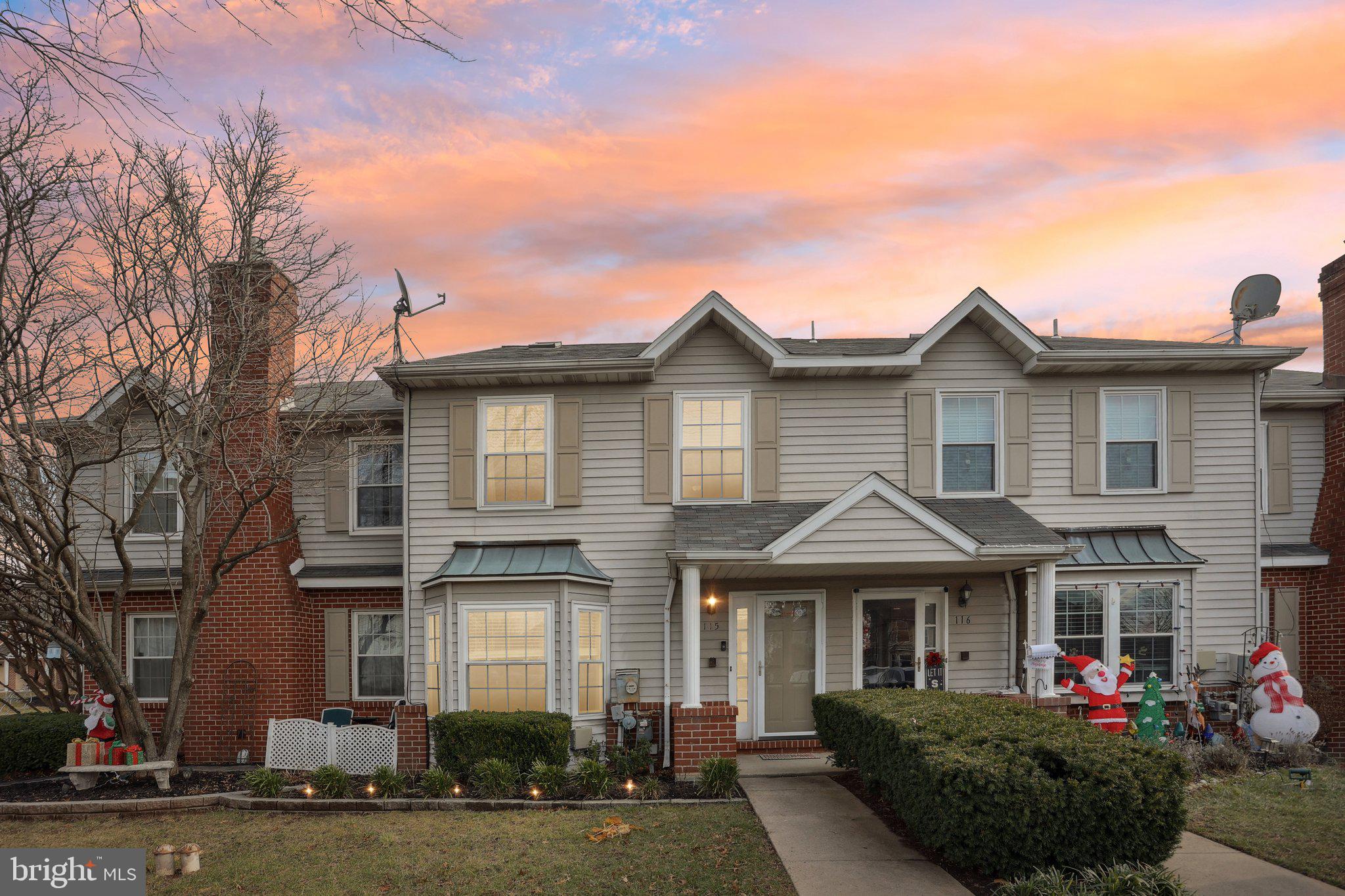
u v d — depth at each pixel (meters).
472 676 12.54
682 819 9.35
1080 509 13.74
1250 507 13.81
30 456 11.19
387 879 7.75
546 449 13.68
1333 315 15.20
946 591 13.35
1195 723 12.77
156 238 11.61
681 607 13.41
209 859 8.50
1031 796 6.82
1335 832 8.40
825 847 8.14
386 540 14.87
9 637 14.76
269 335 13.20
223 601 14.07
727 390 13.72
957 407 13.84
